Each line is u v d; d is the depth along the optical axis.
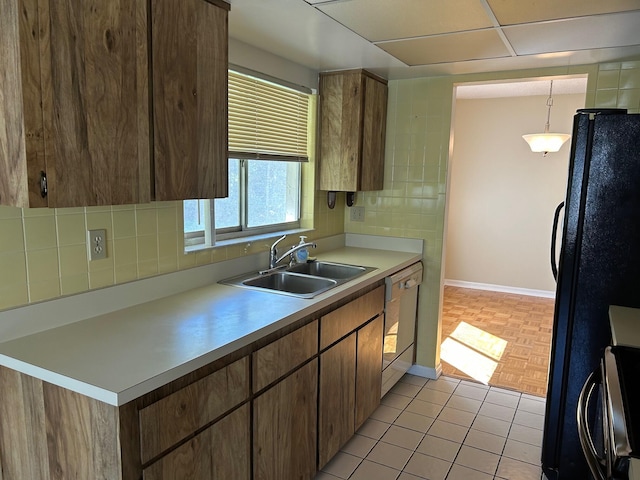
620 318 1.83
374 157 3.25
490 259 6.01
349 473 2.34
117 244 1.88
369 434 2.70
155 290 2.06
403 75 3.16
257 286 2.51
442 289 3.42
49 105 1.26
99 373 1.32
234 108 2.44
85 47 1.33
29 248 1.58
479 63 2.78
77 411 1.32
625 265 2.01
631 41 2.27
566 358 2.16
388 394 3.20
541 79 2.95
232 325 1.74
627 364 1.37
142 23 1.49
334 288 2.29
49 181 1.28
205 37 1.74
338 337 2.30
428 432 2.72
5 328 1.53
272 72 2.66
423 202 3.32
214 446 1.58
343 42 2.39
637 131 1.93
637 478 0.88
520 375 3.52
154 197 1.61
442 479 2.31
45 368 1.35
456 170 6.06
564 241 2.11
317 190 3.21
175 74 1.63
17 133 1.24
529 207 5.71
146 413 1.32
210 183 1.83
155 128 1.58
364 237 3.55
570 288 2.11
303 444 2.10
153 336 1.62
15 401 1.48
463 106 5.91
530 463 2.45
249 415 1.74
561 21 1.99
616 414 1.10
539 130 5.54
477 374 3.53
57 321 1.68
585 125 2.01
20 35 1.19
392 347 3.01
